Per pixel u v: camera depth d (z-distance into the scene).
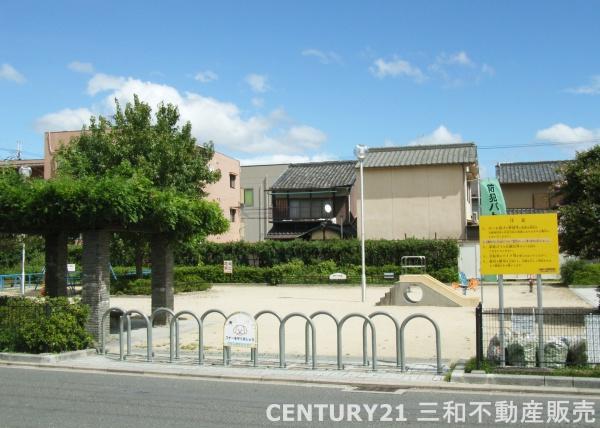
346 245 35.38
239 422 6.91
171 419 7.03
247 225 48.78
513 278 33.16
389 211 37.09
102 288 12.66
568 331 10.95
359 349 12.32
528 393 8.43
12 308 11.85
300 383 9.27
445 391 8.62
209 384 9.21
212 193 40.78
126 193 12.49
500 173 42.03
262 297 26.11
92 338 12.11
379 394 8.44
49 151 37.09
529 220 9.53
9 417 7.12
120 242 27.02
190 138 26.34
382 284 32.19
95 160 24.89
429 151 38.06
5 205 12.69
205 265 37.03
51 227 13.73
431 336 13.84
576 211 14.81
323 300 24.48
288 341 13.46
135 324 16.81
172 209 13.76
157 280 16.50
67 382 9.34
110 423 6.85
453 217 36.06
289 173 45.69
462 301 20.88
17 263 34.69
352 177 43.25
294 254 36.38
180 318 17.95
